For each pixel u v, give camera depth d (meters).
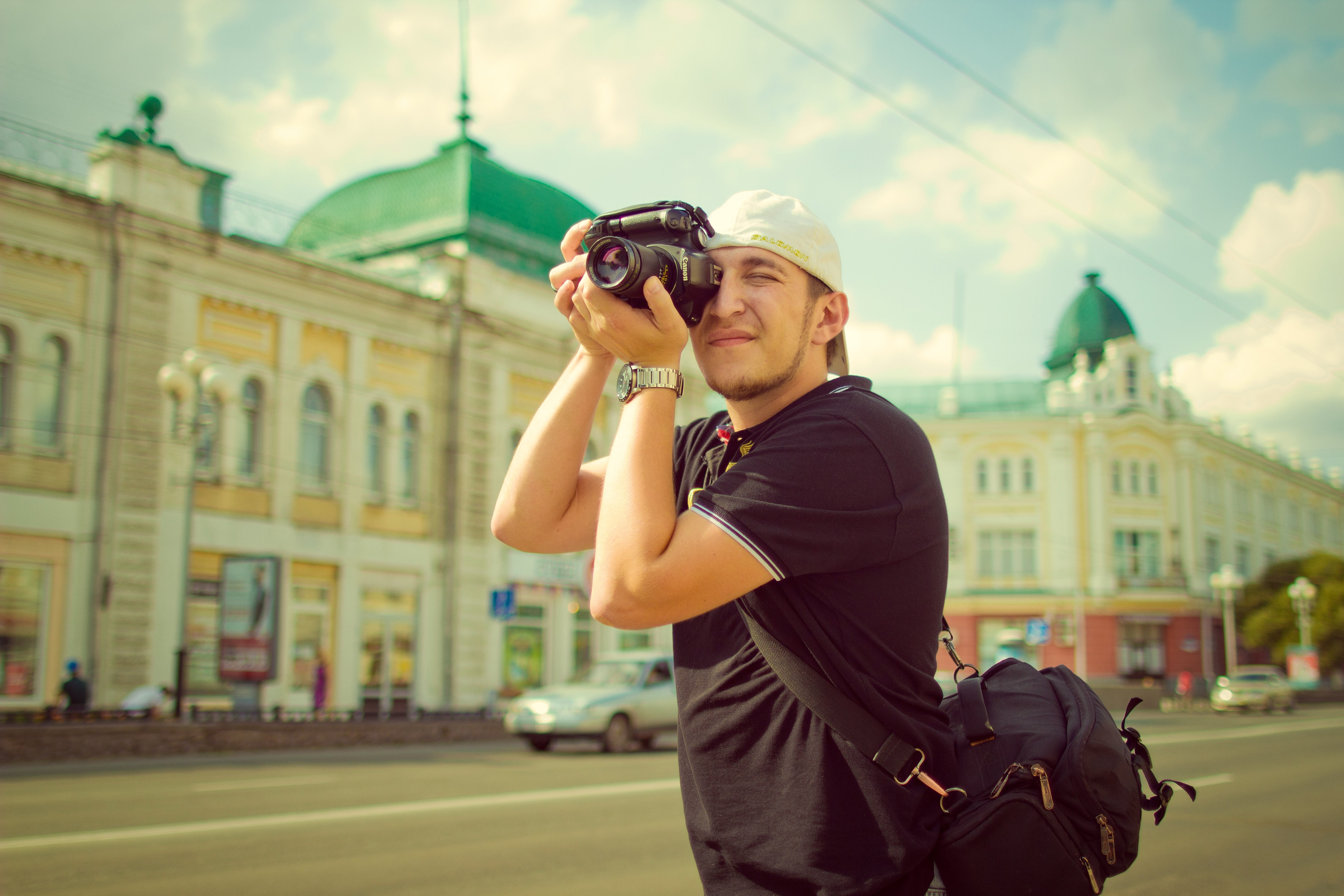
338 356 21.97
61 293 17.83
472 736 18.50
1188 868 6.51
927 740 1.46
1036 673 1.72
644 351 1.48
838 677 1.43
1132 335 48.50
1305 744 16.53
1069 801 1.46
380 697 22.20
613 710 15.38
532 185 28.70
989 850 1.41
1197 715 31.67
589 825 7.55
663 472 1.45
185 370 16.41
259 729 15.48
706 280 1.55
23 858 5.93
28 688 17.12
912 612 1.48
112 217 18.31
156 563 18.58
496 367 24.86
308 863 5.96
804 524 1.39
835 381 1.66
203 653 19.19
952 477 44.72
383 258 25.67
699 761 1.54
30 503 17.25
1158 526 45.47
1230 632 43.16
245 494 20.14
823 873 1.40
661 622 1.43
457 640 23.47
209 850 6.29
